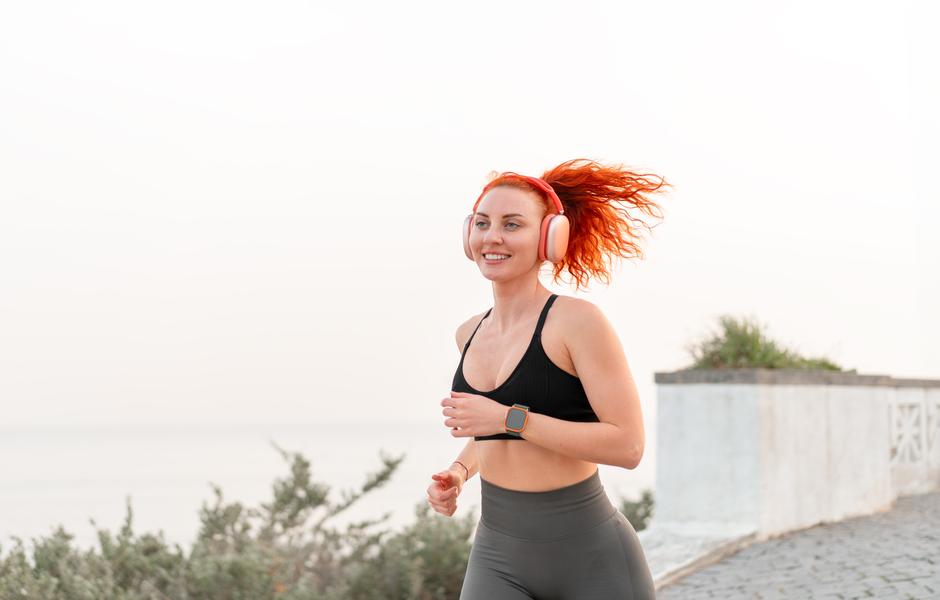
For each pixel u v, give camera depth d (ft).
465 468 10.48
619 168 10.24
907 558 22.24
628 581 9.11
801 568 22.22
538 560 9.10
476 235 9.36
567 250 10.46
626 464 8.73
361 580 27.48
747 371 26.16
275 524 30.40
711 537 25.73
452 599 28.22
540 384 8.94
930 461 36.55
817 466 27.89
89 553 25.41
